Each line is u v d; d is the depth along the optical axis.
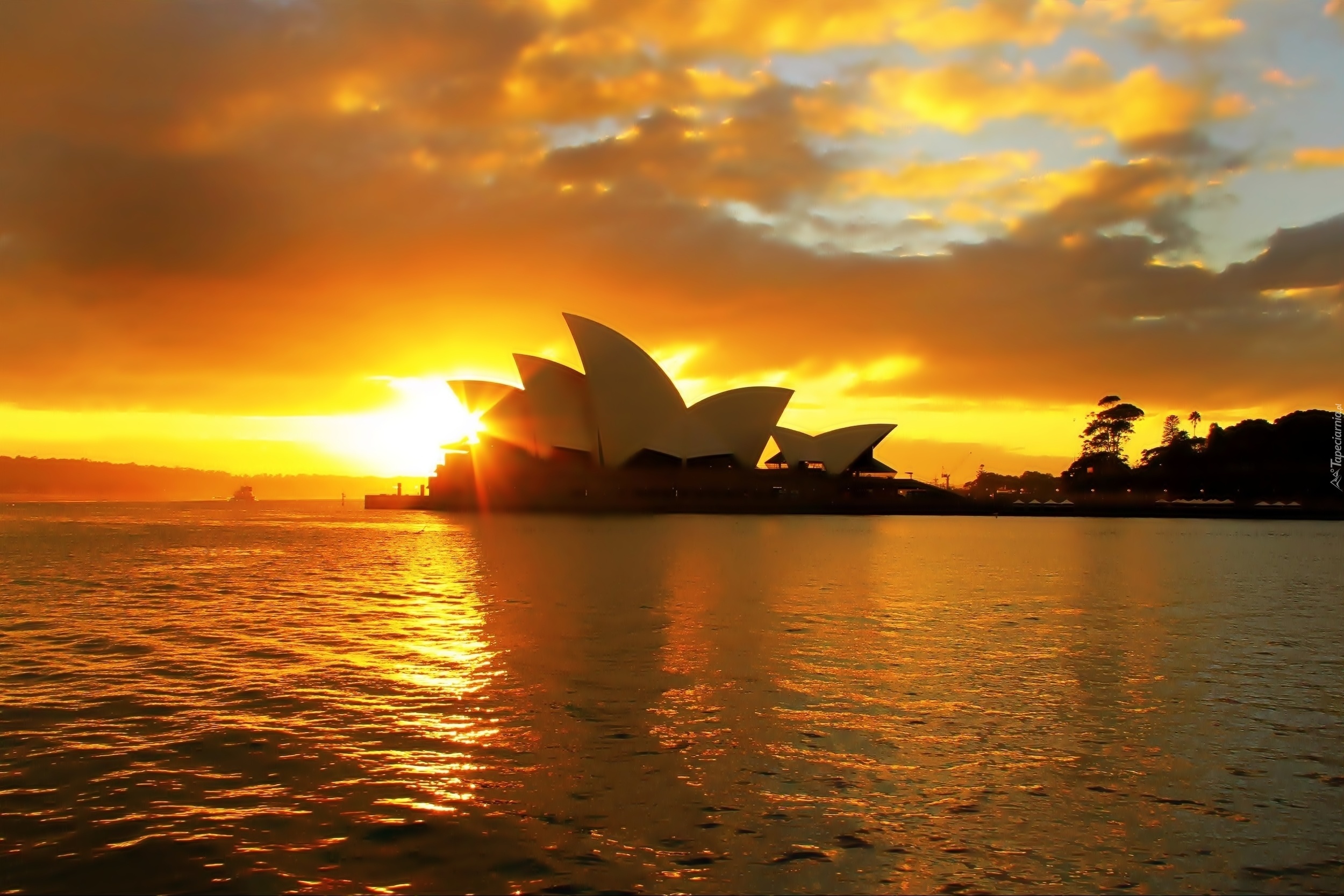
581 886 6.57
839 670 13.39
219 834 7.36
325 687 12.08
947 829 7.62
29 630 16.78
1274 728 10.59
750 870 6.84
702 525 63.44
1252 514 87.62
